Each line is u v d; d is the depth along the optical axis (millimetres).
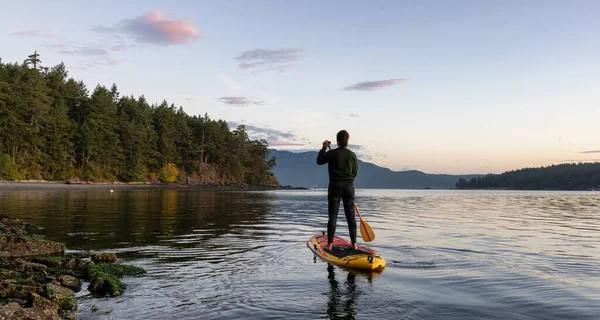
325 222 13945
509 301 4215
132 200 28297
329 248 7117
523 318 3666
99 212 16750
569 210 23125
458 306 4035
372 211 21328
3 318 3332
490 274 5527
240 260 6594
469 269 5859
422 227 12453
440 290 4645
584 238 9781
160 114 92938
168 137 93062
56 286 4641
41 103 61625
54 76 71750
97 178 72875
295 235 10008
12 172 55750
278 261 6504
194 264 6285
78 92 77750
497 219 15969
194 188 86500
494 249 7805
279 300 4262
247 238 9375
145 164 88000
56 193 38781
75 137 70875
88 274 5527
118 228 11219
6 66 66000
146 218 14383
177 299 4355
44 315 3576
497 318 3662
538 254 7246
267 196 46781
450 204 31031
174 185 85500
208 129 103812
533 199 45781
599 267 6047
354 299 4273
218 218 14930
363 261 5766
